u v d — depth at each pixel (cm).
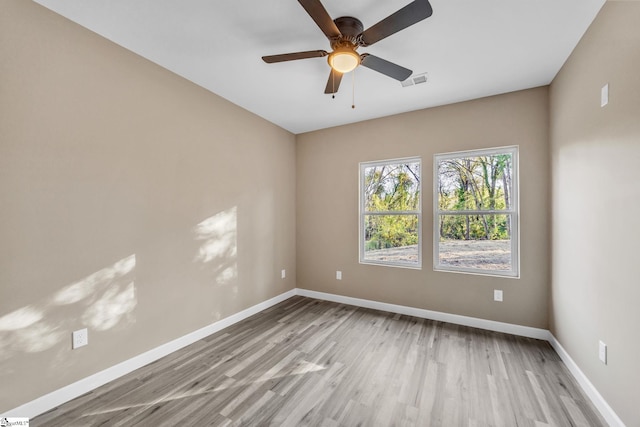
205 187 281
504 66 238
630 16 144
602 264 173
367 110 337
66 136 182
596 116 179
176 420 167
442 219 325
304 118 363
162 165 241
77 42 186
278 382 205
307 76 257
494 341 269
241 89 283
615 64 158
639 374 138
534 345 261
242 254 327
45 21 172
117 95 209
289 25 189
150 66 231
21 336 164
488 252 303
